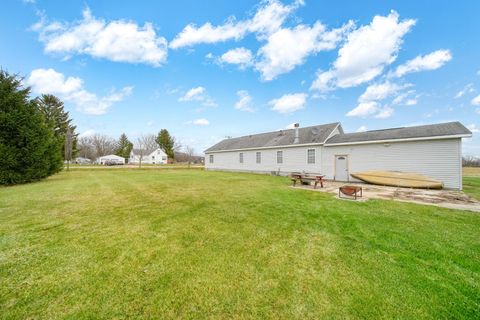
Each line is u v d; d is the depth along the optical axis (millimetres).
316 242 3961
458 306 2270
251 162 22656
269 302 2322
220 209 6320
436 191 10211
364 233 4418
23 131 12055
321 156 16250
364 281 2725
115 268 2988
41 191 9469
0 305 2217
